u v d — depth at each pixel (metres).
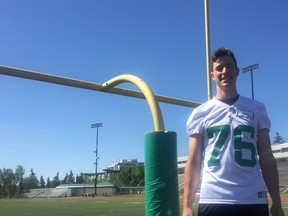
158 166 2.17
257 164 1.68
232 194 1.60
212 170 1.66
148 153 2.20
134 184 55.22
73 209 17.95
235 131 1.68
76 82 3.22
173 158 2.21
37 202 29.31
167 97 3.62
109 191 50.62
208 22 3.80
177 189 2.21
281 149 40.69
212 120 1.73
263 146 1.73
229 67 1.76
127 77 2.83
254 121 1.72
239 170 1.62
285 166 36.66
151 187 2.17
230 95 1.76
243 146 1.66
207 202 1.63
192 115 1.79
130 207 18.75
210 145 1.71
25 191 63.19
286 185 34.53
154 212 2.16
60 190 54.91
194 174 1.74
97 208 18.41
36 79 3.15
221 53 1.77
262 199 1.62
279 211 1.65
